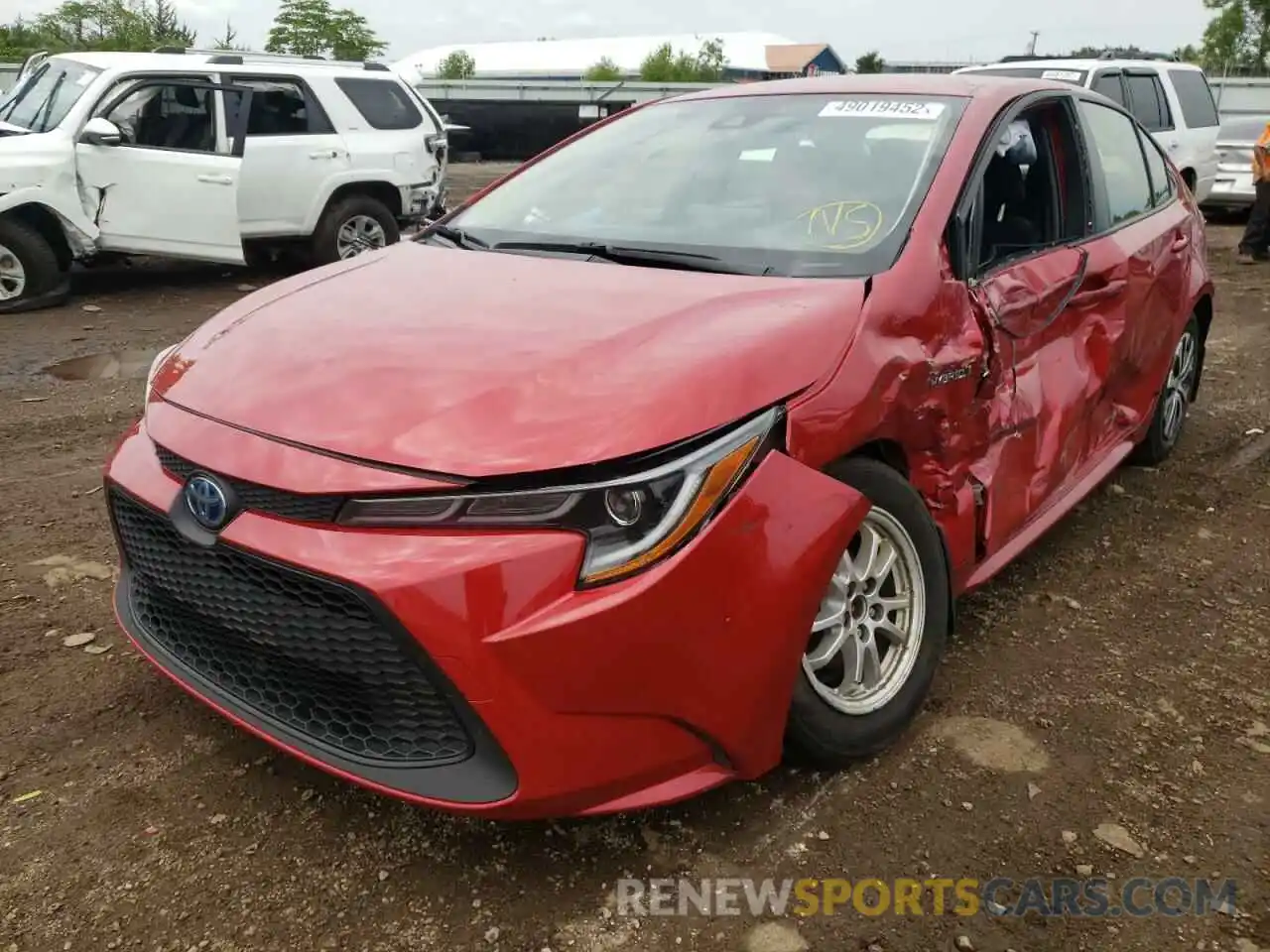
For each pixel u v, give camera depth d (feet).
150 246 28.43
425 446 7.10
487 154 76.89
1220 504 15.70
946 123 11.05
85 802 8.55
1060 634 11.74
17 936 7.22
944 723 9.95
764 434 7.55
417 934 7.34
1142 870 8.15
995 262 10.63
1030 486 11.30
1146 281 13.88
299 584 7.25
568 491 6.89
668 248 10.36
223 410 8.01
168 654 8.64
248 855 8.04
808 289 9.05
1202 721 10.12
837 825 8.50
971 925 7.57
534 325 8.46
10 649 10.77
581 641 6.81
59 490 15.15
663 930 7.43
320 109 32.09
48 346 23.98
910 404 8.85
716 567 7.18
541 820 8.45
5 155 26.02
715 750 7.63
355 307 9.32
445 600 6.78
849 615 8.83
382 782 7.22
